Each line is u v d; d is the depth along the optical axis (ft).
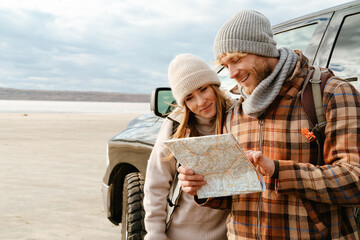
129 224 7.86
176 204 5.85
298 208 4.30
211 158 4.45
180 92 5.50
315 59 6.76
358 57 6.04
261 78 4.68
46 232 12.56
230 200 5.13
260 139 4.62
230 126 5.17
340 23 6.59
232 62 4.72
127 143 8.98
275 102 4.58
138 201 8.04
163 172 5.93
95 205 15.84
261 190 4.22
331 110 4.20
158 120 8.93
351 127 4.07
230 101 5.85
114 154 9.59
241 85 4.89
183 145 4.51
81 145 39.01
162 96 7.97
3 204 16.03
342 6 6.81
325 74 4.50
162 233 5.90
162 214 5.94
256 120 4.74
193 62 5.49
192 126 5.91
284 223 4.36
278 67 4.47
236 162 4.36
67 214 14.55
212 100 5.60
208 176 4.60
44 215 14.42
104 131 59.98
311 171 4.10
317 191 4.03
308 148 4.31
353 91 4.24
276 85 4.39
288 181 4.12
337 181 3.95
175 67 5.56
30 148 36.06
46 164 26.58
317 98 4.33
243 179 4.36
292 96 4.46
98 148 36.42
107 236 12.21
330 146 4.22
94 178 21.59
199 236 5.83
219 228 5.90
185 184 4.66
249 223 4.64
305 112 4.34
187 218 5.83
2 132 55.16
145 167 8.38
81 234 12.37
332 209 4.30
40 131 58.34
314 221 4.24
